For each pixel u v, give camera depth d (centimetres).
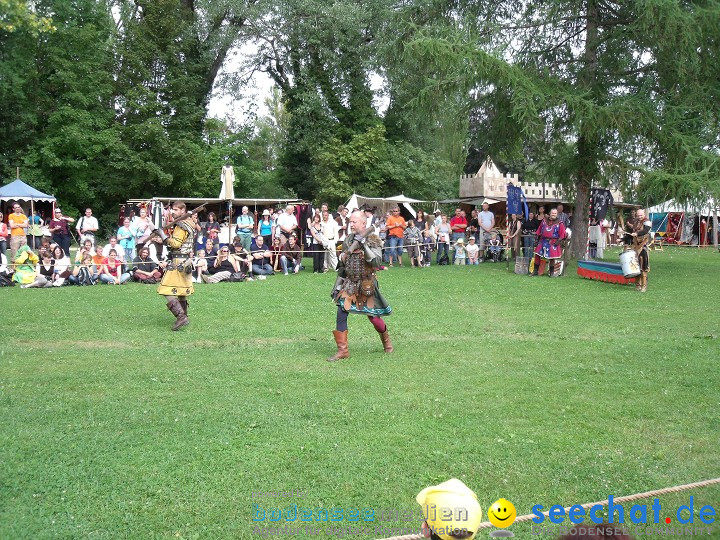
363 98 3450
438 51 1808
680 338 923
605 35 1873
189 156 3216
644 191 1850
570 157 2012
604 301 1288
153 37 3266
